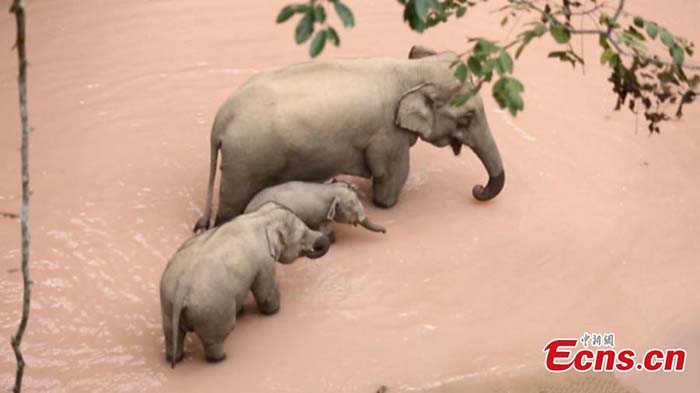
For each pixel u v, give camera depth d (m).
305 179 11.38
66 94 13.95
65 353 9.84
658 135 13.91
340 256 11.35
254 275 9.73
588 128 13.98
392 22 16.33
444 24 16.41
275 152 10.81
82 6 16.23
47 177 12.26
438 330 10.47
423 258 11.41
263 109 10.70
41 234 11.33
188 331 9.70
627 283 11.27
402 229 11.85
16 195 11.94
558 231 11.98
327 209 10.93
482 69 6.61
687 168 13.30
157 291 10.70
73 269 10.88
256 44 15.47
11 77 14.30
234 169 10.87
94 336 10.07
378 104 11.14
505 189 12.66
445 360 10.09
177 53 15.09
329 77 11.05
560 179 12.92
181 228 11.60
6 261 10.91
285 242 10.03
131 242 11.32
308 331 10.36
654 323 10.77
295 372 9.84
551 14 7.14
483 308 10.79
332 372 9.88
